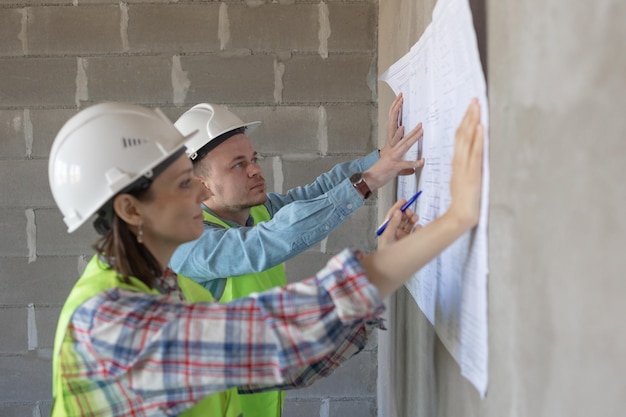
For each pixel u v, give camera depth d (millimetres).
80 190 1146
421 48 1422
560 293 656
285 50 2742
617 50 529
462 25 955
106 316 1002
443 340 1210
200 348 958
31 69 2738
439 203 1233
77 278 2814
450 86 1104
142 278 1134
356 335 1325
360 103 2766
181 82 2744
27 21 2721
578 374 620
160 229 1154
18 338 2826
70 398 1062
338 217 1652
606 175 553
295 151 2787
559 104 644
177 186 1157
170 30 2729
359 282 914
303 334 923
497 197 854
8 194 2781
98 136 1145
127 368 975
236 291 1911
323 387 2871
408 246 970
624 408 539
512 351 805
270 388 1427
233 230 1759
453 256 1113
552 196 668
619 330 542
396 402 2062
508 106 802
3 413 2852
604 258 562
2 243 2795
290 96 2762
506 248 820
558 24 643
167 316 987
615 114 535
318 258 2822
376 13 2730
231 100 2758
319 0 2727
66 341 1043
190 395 999
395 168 1590
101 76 2742
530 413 746
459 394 1114
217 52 2738
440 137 1210
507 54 803
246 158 1959
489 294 903
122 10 2721
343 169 2254
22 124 2758
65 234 2801
